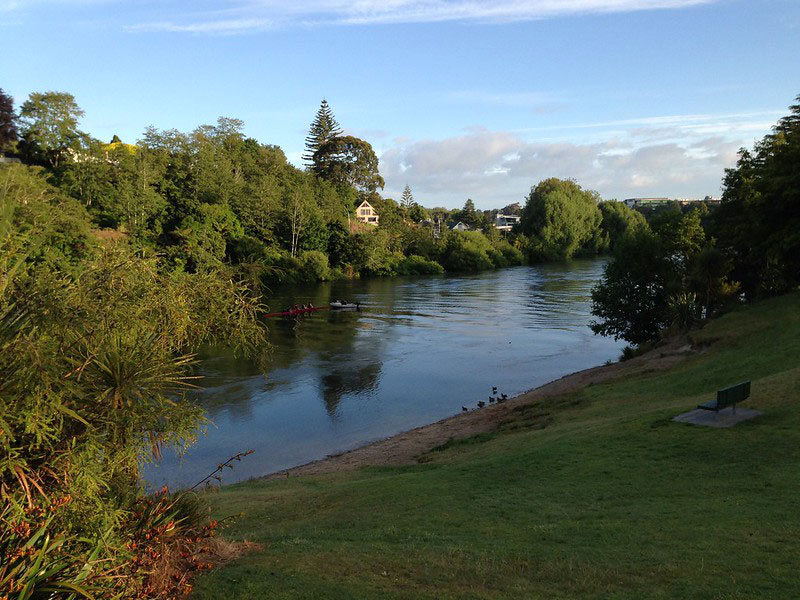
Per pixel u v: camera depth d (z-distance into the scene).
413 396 34.06
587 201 172.00
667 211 52.62
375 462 22.38
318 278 104.88
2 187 7.15
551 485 13.82
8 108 89.00
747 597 6.98
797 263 37.66
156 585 7.08
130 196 81.56
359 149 162.75
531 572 8.49
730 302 42.38
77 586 5.19
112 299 7.11
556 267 132.12
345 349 46.34
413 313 65.56
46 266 6.69
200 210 88.88
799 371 19.86
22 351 5.73
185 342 8.74
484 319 61.34
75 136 91.31
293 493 17.19
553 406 26.78
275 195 112.44
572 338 51.50
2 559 5.27
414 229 151.25
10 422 5.86
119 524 7.08
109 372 6.54
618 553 9.05
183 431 7.40
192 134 117.94
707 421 16.67
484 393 34.75
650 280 43.75
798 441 14.15
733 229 43.69
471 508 12.72
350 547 10.08
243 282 9.73
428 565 8.89
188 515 9.02
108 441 6.90
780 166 36.78
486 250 137.12
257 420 29.53
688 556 8.58
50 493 6.26
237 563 8.85
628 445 15.94
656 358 32.38
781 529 9.31
